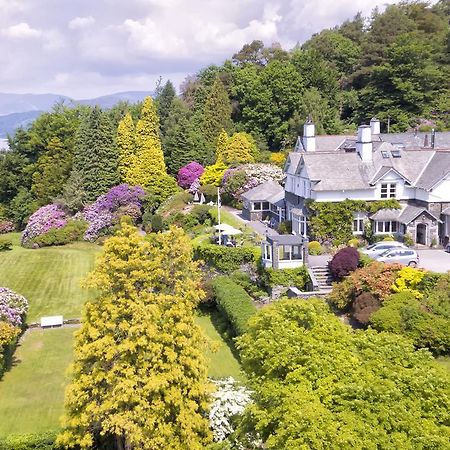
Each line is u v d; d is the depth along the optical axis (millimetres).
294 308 17938
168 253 19922
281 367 16109
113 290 19125
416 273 30781
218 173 70938
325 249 44719
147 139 74438
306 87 92000
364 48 100562
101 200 66750
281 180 66312
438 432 13375
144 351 18391
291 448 13188
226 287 36125
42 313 39312
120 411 18000
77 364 18984
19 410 25156
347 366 15445
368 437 13125
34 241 62094
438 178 44469
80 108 89688
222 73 103688
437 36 98125
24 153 80312
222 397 20688
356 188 46000
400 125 82125
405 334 26969
